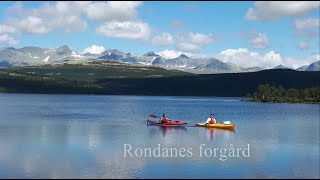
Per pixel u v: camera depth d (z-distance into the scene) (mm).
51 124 105938
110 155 60188
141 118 131000
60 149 65062
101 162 55031
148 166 52875
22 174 48594
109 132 88875
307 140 78000
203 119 134000
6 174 48531
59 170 50469
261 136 84438
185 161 56125
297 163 55469
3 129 93125
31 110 166750
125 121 118188
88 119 124125
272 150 65875
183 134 86938
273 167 53062
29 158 57688
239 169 51719
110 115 143875
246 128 101625
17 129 93312
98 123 110562
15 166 52469
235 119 132625
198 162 55562
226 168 52250
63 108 185125
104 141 74438
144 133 87875
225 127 99562
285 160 57531
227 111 177875
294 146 70188
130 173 49250
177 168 51906
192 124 109188
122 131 91125
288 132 92375
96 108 189500
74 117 131625
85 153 61750
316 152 64062
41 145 69000
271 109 196375
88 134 84750
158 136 82812
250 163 55281
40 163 54312
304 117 142000
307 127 104500
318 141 76688
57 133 85938
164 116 108312
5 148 65750
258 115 152500
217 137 82312
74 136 81188
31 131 89312
